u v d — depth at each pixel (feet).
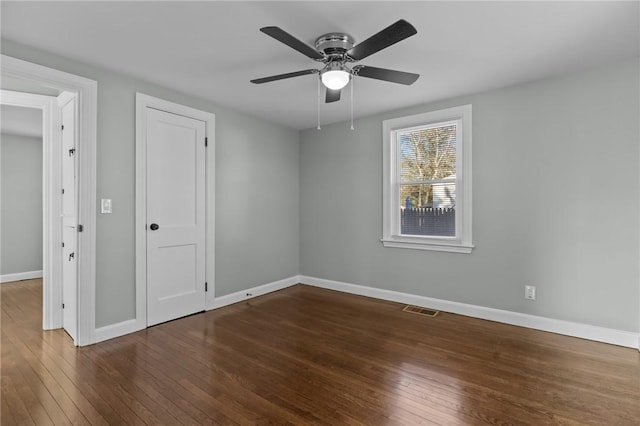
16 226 16.98
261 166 13.84
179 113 10.76
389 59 8.35
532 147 9.86
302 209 15.72
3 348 8.55
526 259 10.02
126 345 8.75
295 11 6.30
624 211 8.61
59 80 8.08
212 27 6.88
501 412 5.91
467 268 11.12
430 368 7.53
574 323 9.29
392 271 12.89
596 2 5.99
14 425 5.58
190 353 8.31
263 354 8.27
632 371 7.30
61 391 6.57
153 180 10.12
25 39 7.32
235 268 12.80
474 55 8.13
